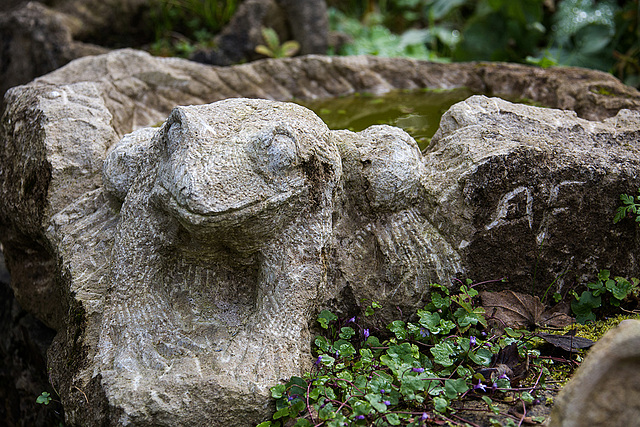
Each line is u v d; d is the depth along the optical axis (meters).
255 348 2.11
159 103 3.37
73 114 2.68
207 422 2.00
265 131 2.07
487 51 4.83
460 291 2.37
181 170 2.01
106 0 5.23
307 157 2.16
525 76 3.60
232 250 2.23
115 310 2.19
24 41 4.64
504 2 4.66
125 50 3.40
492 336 2.28
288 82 3.67
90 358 2.17
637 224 2.52
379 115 3.36
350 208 2.41
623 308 2.54
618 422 1.48
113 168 2.39
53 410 2.79
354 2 6.39
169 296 2.28
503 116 2.54
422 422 1.92
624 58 4.54
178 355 2.12
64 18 4.95
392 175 2.33
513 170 2.31
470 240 2.33
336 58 3.76
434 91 3.73
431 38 5.64
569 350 2.22
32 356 2.97
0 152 2.87
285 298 2.16
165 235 2.21
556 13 5.19
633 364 1.46
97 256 2.36
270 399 2.01
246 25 5.02
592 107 3.17
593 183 2.41
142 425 1.98
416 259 2.36
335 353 2.24
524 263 2.42
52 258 2.60
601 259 2.52
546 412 2.00
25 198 2.61
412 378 2.02
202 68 3.52
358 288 2.36
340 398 2.08
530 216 2.36
